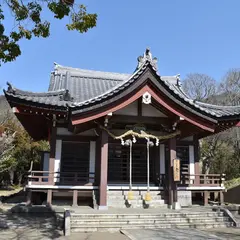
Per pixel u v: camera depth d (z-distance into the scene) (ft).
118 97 42.88
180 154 58.49
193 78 143.64
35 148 111.14
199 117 45.83
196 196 56.59
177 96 45.16
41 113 47.24
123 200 46.52
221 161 103.65
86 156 53.21
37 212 41.27
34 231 32.68
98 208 42.57
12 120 117.50
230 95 125.08
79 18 25.21
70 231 32.22
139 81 43.73
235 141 107.14
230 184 82.28
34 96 47.14
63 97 48.98
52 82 69.77
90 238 29.84
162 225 35.91
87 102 41.73
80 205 48.67
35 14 24.98
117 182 56.13
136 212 39.29
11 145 95.09
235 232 33.40
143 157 58.65
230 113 53.31
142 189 49.29
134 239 28.63
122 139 46.19
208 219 38.58
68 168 52.16
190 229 34.96
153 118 47.75
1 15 24.64
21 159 109.50
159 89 44.34
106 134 45.11
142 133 46.98
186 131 50.19
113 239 29.48
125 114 47.24
